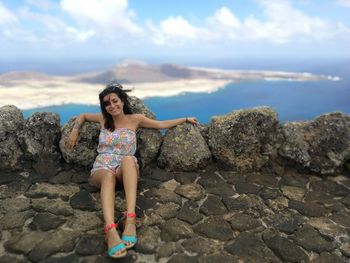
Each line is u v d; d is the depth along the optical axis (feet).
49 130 14.10
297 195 12.85
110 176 11.17
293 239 10.11
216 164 14.79
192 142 14.23
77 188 12.56
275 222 10.97
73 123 13.97
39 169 13.66
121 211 11.16
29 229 9.97
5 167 13.62
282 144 14.69
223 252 9.36
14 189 12.30
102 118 13.03
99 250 9.12
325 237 10.27
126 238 9.23
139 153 14.23
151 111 15.11
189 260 8.91
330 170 14.34
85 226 10.21
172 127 14.55
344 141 14.48
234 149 14.16
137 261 8.79
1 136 13.58
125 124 12.65
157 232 10.09
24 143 13.83
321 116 15.21
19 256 8.84
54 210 10.98
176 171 14.23
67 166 14.07
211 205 11.80
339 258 9.33
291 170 14.73
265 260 9.12
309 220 11.23
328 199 12.71
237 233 10.32
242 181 13.66
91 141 13.92
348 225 11.02
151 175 13.84
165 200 11.97
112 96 11.93
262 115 14.08
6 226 10.04
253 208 11.73
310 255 9.46
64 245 9.23
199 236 10.06
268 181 13.78
